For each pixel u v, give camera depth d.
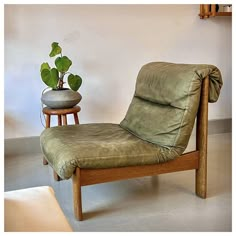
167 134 2.39
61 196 2.57
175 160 2.41
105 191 2.68
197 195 2.55
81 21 3.54
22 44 3.38
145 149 2.31
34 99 3.52
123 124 2.87
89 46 3.62
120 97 3.83
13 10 3.30
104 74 3.72
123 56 3.76
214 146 3.71
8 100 3.44
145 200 2.50
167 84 2.51
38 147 3.60
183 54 4.02
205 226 2.12
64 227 1.33
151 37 3.84
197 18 4.01
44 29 3.44
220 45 4.18
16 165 3.22
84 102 3.70
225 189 2.65
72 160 2.11
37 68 3.47
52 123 3.62
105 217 2.26
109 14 3.63
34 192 1.55
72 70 3.60
